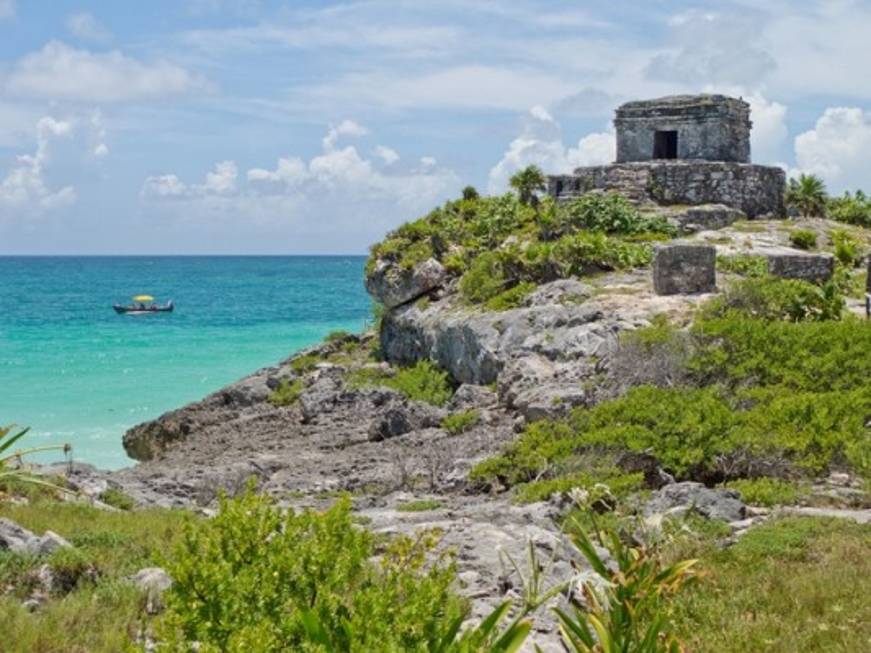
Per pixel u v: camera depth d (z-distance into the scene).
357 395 41.78
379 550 14.42
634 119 63.47
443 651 7.58
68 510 17.91
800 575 14.54
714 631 12.43
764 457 23.09
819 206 69.31
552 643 11.02
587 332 35.31
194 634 8.10
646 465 23.56
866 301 38.72
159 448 43.16
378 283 51.44
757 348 30.50
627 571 9.80
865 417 25.50
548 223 51.12
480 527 15.34
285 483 28.12
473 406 35.69
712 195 58.84
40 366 74.19
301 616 7.50
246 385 47.97
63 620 11.50
